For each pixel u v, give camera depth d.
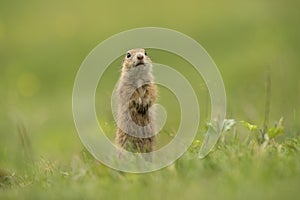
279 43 83.44
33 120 64.06
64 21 103.69
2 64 93.75
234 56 83.25
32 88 81.69
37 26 104.62
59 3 111.00
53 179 29.41
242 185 24.06
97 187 26.39
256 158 27.22
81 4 109.88
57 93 82.62
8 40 101.12
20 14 109.06
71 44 96.81
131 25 99.62
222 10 99.44
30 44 98.56
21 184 31.27
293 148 29.98
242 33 90.44
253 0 100.69
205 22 96.38
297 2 96.44
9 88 81.31
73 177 28.78
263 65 76.44
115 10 105.69
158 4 105.44
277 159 27.19
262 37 85.88
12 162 42.81
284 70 67.81
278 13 93.94
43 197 26.22
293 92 61.19
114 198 24.67
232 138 31.56
